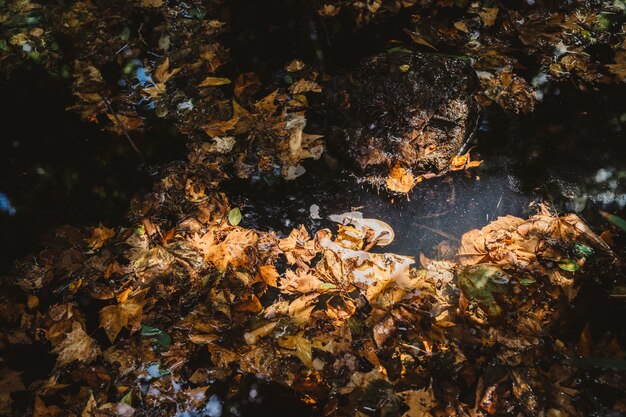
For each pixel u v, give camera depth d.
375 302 2.05
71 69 3.06
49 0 3.46
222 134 2.71
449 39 3.13
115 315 2.06
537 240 2.23
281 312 2.06
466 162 2.58
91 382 1.89
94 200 2.50
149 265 2.21
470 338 1.94
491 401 1.78
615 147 2.59
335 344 1.95
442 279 2.14
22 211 2.46
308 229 2.38
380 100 2.62
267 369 1.91
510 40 3.09
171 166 2.60
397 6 3.33
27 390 1.89
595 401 1.78
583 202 2.41
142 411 1.83
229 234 2.32
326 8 3.33
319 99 2.85
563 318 2.00
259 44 3.18
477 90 2.81
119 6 3.39
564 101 2.80
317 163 2.62
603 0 3.25
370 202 2.47
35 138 2.76
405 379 1.85
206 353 1.96
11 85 2.99
